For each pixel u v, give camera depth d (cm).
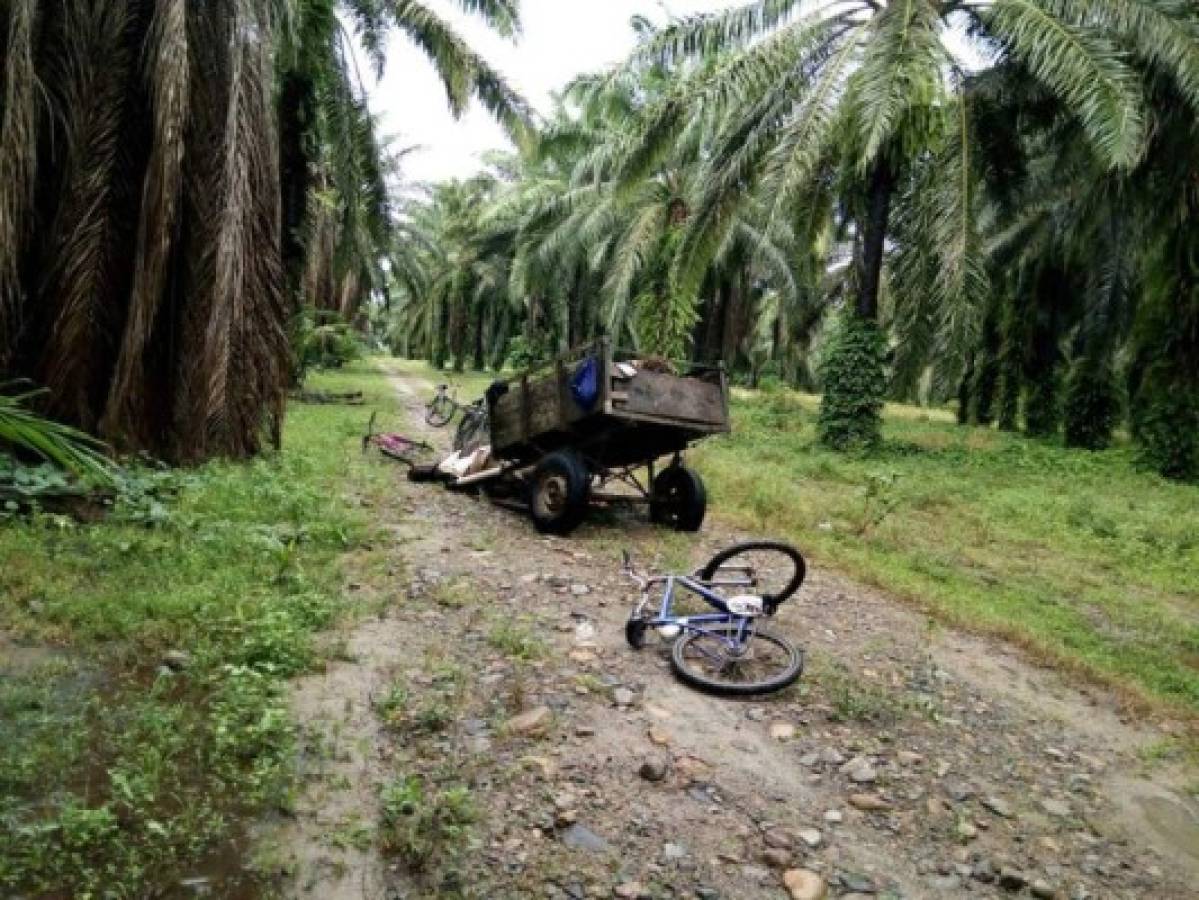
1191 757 511
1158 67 1293
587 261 3106
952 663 618
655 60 1569
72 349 835
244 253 929
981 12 1429
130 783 350
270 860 325
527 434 915
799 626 655
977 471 1482
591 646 569
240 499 795
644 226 2270
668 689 517
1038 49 1249
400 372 3956
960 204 1357
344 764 399
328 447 1293
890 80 1246
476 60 1354
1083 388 2031
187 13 915
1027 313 2373
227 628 514
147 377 908
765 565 823
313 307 2967
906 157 1508
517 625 589
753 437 1752
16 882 297
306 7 1242
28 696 415
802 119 1350
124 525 686
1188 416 1547
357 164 1558
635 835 370
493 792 388
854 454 1563
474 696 479
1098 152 1209
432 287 4659
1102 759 498
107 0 873
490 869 337
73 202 842
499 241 3897
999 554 966
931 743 488
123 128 883
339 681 481
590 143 2531
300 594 588
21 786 350
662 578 593
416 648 538
